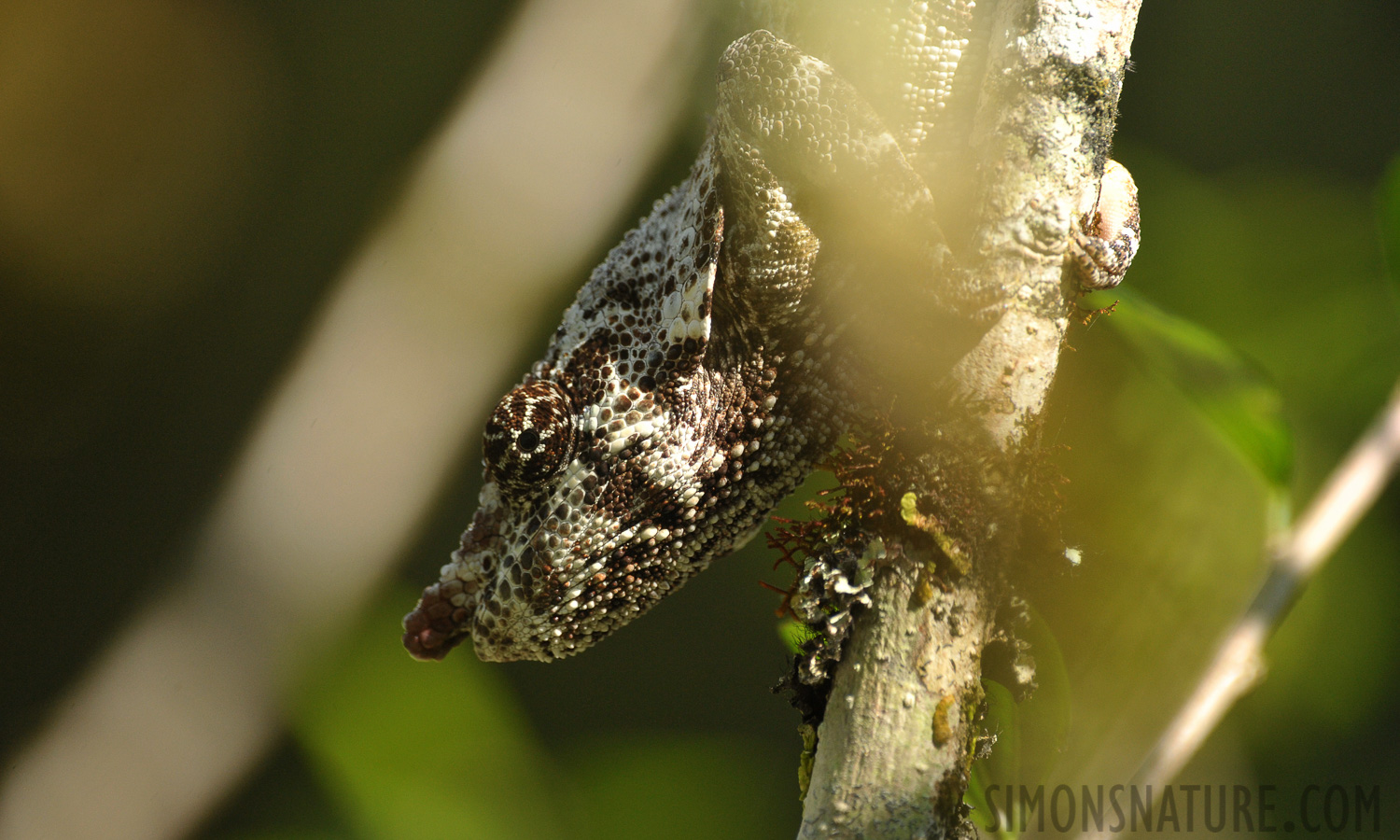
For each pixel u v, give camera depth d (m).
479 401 1.01
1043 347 0.94
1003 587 0.94
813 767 0.94
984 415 0.94
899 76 0.96
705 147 0.97
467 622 0.97
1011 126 0.94
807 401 0.96
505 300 1.01
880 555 0.94
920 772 0.93
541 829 1.04
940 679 0.94
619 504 0.97
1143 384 0.99
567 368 0.97
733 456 0.96
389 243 1.01
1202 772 1.03
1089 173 0.94
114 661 1.02
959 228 0.95
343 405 1.01
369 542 1.02
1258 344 1.04
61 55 1.41
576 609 0.97
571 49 1.01
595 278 0.97
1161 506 0.99
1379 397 1.04
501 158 1.01
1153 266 1.05
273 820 1.05
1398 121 1.41
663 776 1.06
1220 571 0.99
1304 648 1.04
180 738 1.02
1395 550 1.05
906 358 0.94
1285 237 1.05
